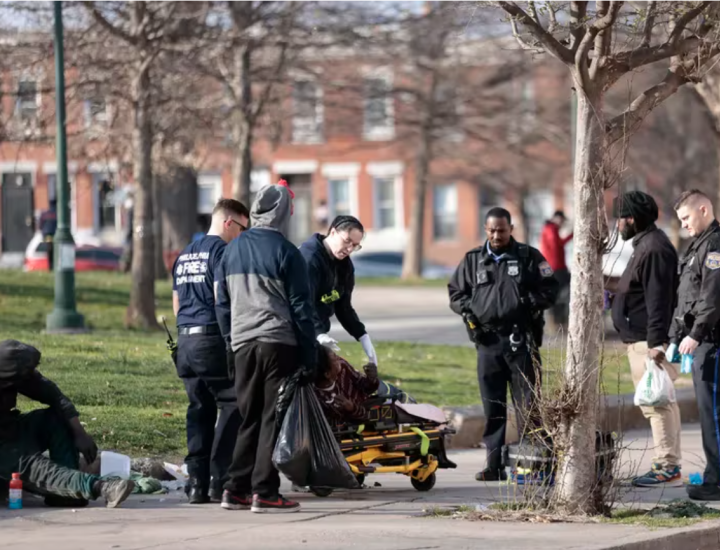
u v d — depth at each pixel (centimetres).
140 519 1233
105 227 8638
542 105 7044
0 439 1298
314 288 1399
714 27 1360
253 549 1077
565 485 1301
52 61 3391
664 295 1517
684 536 1199
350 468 1277
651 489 1537
